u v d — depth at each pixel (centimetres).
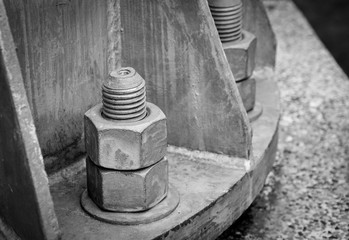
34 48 61
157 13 65
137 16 66
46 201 53
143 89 58
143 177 59
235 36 73
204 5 62
